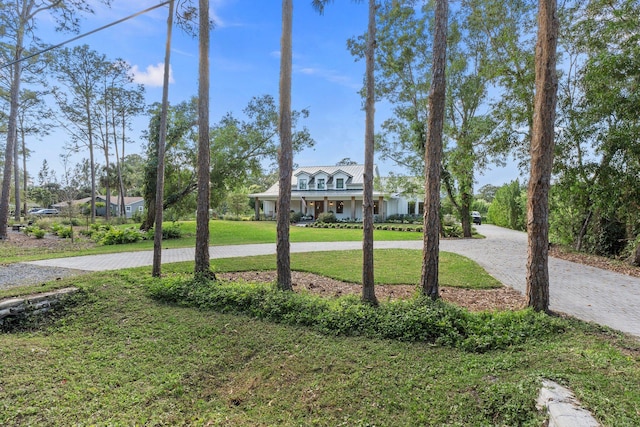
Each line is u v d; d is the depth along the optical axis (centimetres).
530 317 422
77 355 388
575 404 227
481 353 360
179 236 1595
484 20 1293
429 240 486
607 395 239
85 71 2231
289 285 562
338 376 327
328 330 429
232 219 2934
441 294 609
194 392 321
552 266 895
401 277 733
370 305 479
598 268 867
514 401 253
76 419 270
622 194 905
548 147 452
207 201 642
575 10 1002
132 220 2488
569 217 1192
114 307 522
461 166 1436
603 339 372
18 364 356
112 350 400
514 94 1147
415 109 1556
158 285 580
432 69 485
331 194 2759
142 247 1242
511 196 2367
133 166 4247
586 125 968
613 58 828
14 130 1461
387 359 353
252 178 1853
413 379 311
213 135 1692
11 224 2062
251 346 400
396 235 1703
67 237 1597
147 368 359
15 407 281
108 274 671
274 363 362
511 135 1201
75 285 577
